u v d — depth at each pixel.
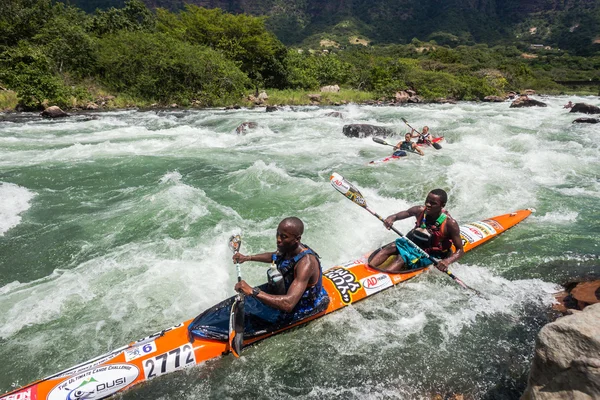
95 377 2.78
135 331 3.53
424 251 4.16
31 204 6.53
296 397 2.80
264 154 10.34
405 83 34.84
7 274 4.49
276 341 3.31
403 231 5.60
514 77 47.22
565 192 7.10
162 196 6.57
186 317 3.72
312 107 23.47
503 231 5.47
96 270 4.49
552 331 2.20
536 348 2.26
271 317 3.25
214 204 6.36
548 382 2.15
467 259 4.79
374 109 22.75
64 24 22.92
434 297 3.98
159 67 23.28
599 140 12.03
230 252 4.84
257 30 31.55
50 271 4.54
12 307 3.87
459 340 3.36
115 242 5.18
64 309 3.83
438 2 174.75
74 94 20.25
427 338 3.38
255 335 3.19
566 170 8.48
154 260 4.68
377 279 4.04
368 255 4.50
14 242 5.21
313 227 5.54
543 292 4.05
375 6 178.12
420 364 3.09
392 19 173.38
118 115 17.98
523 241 5.22
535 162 9.03
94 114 18.25
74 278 4.35
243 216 5.98
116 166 8.73
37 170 8.34
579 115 18.97
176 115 18.48
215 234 5.32
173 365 2.96
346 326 3.51
